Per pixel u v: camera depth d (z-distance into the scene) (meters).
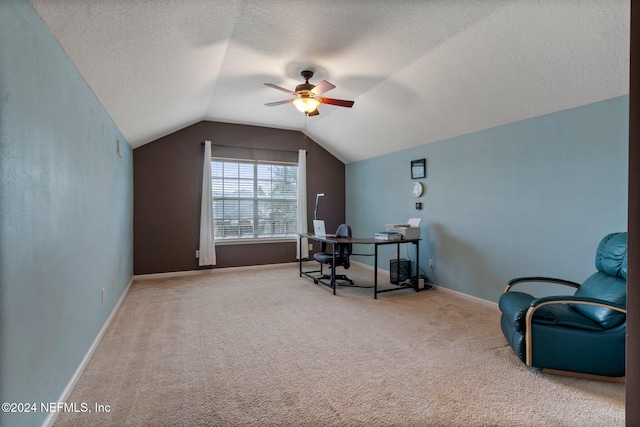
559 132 3.07
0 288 1.28
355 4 2.28
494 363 2.38
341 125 5.27
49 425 1.68
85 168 2.42
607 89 2.62
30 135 1.53
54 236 1.81
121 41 2.13
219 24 2.42
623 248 2.23
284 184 6.17
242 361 2.41
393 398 1.95
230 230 5.73
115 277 3.53
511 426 1.70
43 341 1.65
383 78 3.53
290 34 2.69
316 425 1.71
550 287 3.15
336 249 4.87
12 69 1.37
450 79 3.20
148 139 4.96
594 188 2.81
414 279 4.48
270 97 4.38
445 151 4.36
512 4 2.19
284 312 3.53
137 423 1.72
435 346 2.66
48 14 1.63
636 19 0.82
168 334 2.92
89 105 2.54
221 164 5.65
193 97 3.96
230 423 1.72
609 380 2.13
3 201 1.30
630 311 0.85
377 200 5.78
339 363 2.38
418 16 2.41
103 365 2.34
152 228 5.15
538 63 2.63
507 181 3.55
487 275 3.79
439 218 4.46
